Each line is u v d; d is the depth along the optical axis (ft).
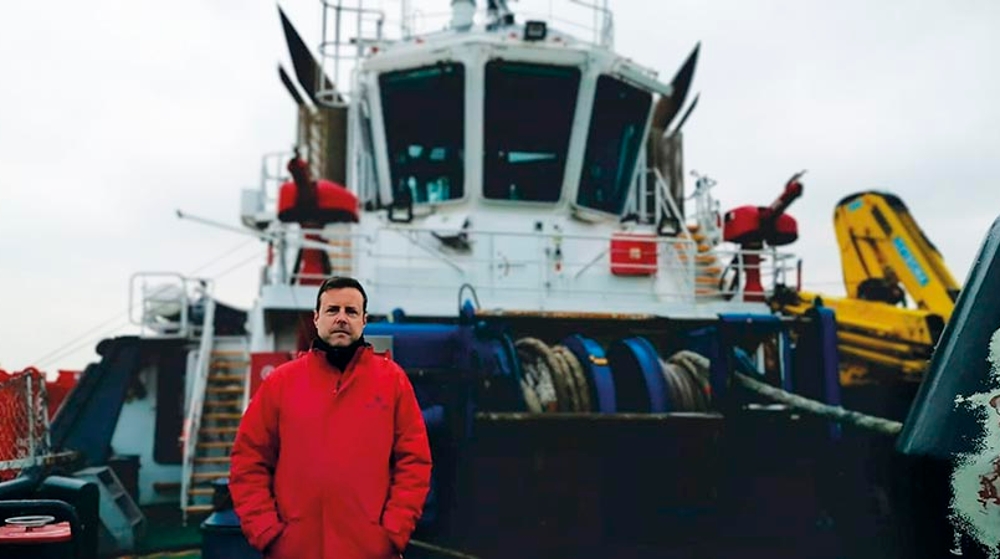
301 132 41.04
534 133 32.09
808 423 24.21
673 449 22.59
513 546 21.77
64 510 14.57
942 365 8.33
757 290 32.50
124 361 36.32
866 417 20.48
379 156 33.14
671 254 33.35
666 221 32.48
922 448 7.98
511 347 22.98
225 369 36.76
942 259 38.60
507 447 22.13
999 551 7.32
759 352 27.84
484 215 31.78
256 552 19.10
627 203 35.12
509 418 21.15
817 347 25.16
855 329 35.73
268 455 10.41
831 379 24.70
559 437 22.34
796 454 24.41
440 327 22.16
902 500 8.28
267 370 26.63
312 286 27.22
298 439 10.04
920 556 7.98
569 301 29.09
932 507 7.84
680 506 22.50
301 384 10.27
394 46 34.14
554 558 21.88
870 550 22.82
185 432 32.30
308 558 9.78
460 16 36.37
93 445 34.14
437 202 32.40
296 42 41.39
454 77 31.76
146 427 37.70
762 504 23.72
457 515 21.49
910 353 33.88
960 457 7.68
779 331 24.84
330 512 9.82
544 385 22.80
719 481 22.93
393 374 10.61
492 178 31.91
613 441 22.48
